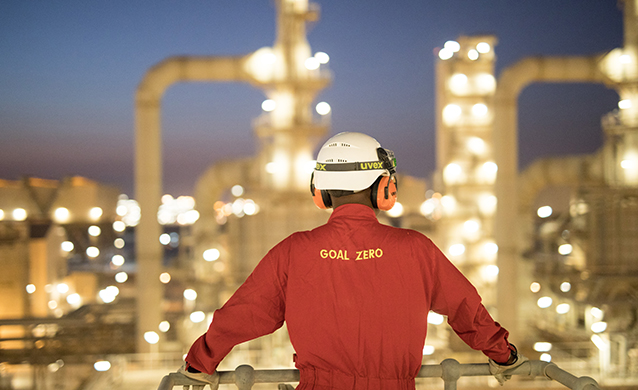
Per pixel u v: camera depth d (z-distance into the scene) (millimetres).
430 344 24641
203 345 2170
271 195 25234
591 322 24297
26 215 29578
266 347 22531
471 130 27406
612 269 24922
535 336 27000
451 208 27250
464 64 27250
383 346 2023
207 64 23953
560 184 29188
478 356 22422
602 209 25359
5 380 17984
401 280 2055
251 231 25250
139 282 23984
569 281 26203
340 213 2189
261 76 24250
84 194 32875
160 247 24250
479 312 2133
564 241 28547
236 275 25312
